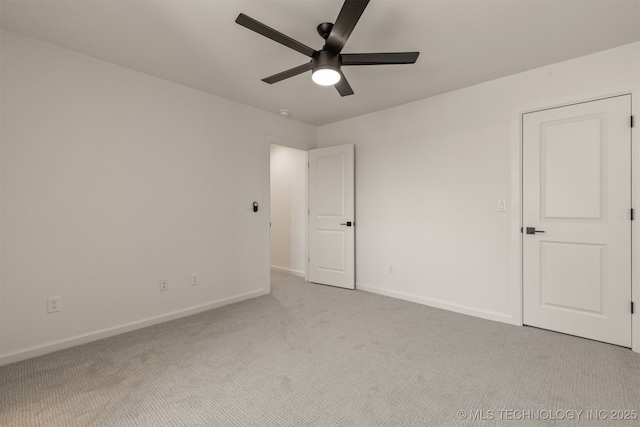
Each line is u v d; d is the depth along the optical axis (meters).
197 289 3.19
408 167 3.57
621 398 1.72
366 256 4.00
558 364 2.09
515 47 2.34
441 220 3.29
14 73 2.15
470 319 2.96
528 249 2.76
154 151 2.87
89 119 2.49
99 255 2.54
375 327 2.77
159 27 2.09
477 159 3.04
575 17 1.97
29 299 2.22
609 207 2.40
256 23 1.58
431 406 1.67
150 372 2.01
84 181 2.46
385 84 3.02
